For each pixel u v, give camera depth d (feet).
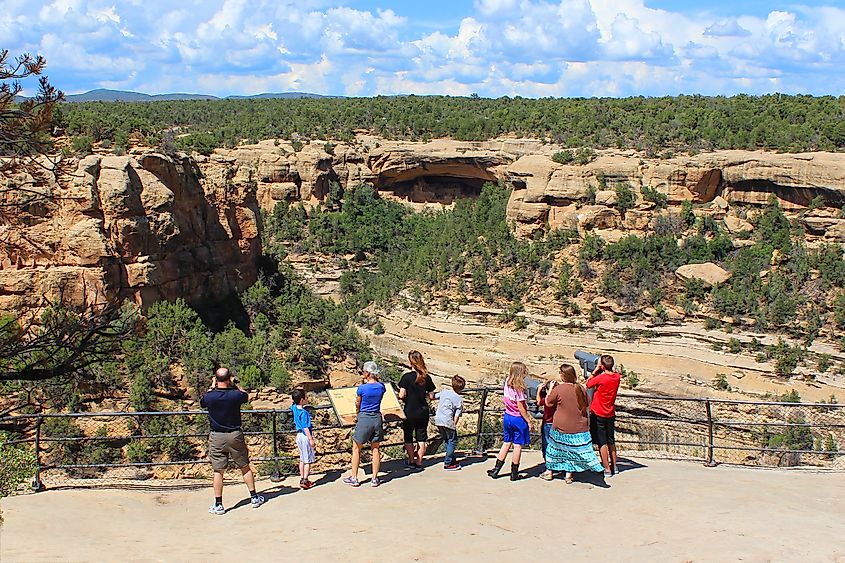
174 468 100.94
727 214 249.96
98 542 46.60
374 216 344.49
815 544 45.42
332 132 382.83
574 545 45.29
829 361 196.24
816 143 246.68
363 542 45.91
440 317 250.78
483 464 61.87
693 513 50.67
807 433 146.10
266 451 107.55
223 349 134.82
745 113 301.22
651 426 175.83
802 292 215.31
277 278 189.16
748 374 199.31
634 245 240.94
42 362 50.60
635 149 275.39
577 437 55.72
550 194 261.85
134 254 133.18
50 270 122.11
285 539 46.88
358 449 55.93
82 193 124.98
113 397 110.22
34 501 54.08
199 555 44.42
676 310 224.12
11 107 48.78
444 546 45.11
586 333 227.81
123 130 154.81
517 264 256.52
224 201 171.83
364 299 287.07
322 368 153.58
